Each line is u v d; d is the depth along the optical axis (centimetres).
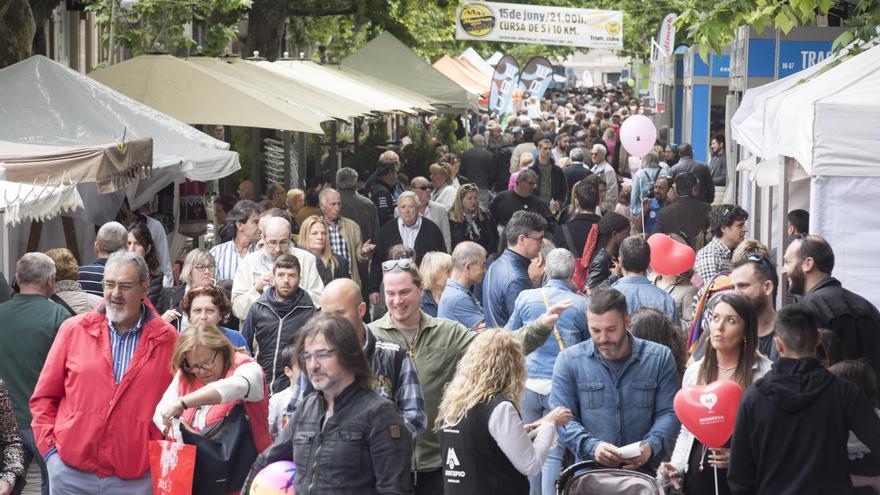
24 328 1038
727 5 1434
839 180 1170
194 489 858
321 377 693
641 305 1134
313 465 700
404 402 823
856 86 1236
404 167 3756
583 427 909
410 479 704
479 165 3344
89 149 1312
